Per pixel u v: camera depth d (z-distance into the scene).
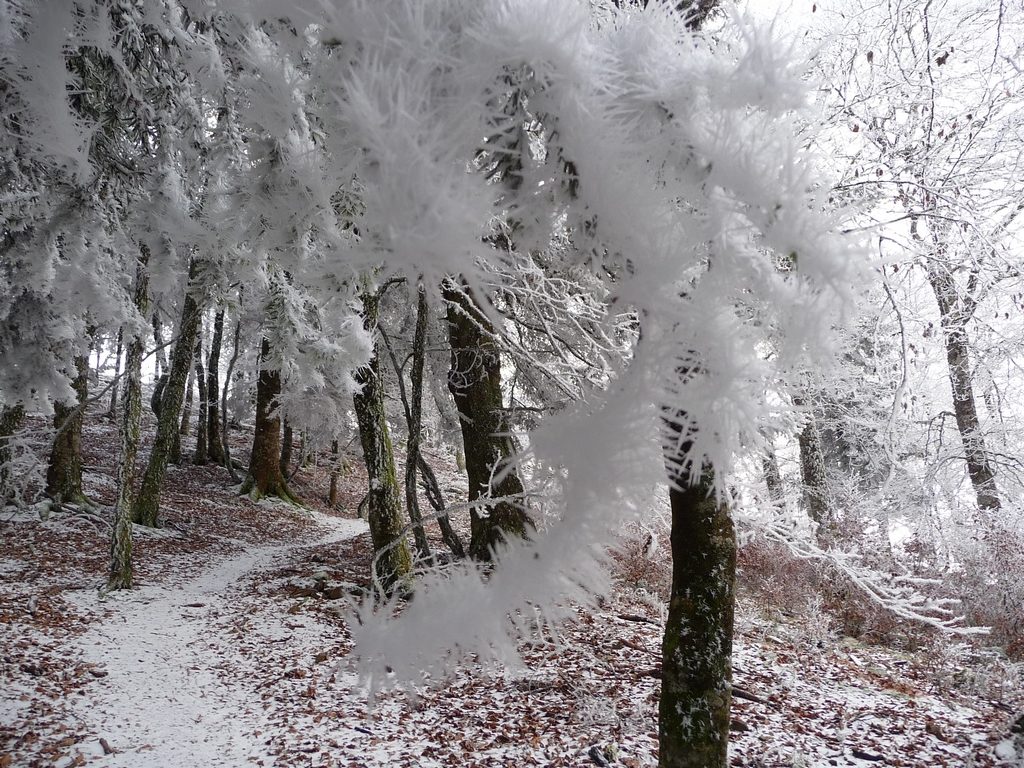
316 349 4.56
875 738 4.56
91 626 6.97
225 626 7.35
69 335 6.15
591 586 0.92
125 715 4.89
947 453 7.33
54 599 7.77
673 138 0.98
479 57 0.88
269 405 15.88
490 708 4.99
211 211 2.71
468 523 13.65
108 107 3.14
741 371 0.91
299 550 13.34
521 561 0.91
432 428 13.75
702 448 0.94
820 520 8.43
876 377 4.55
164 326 16.77
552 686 5.27
